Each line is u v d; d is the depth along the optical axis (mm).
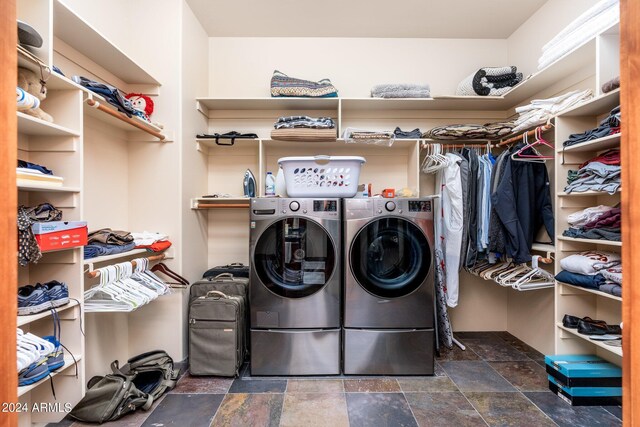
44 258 1400
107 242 1654
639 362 559
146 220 2182
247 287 2207
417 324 2025
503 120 2738
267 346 2010
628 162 572
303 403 1714
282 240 2062
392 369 2012
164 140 2180
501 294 2760
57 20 1442
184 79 2244
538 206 2148
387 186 2766
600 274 1627
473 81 2467
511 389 1854
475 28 2619
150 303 2146
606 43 1641
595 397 1681
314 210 2041
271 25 2584
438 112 2748
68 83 1358
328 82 2520
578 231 1742
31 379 1167
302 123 2379
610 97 1574
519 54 2592
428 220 2037
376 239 2066
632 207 566
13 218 612
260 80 2742
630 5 573
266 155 2723
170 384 1838
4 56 600
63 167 1416
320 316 2021
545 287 2078
